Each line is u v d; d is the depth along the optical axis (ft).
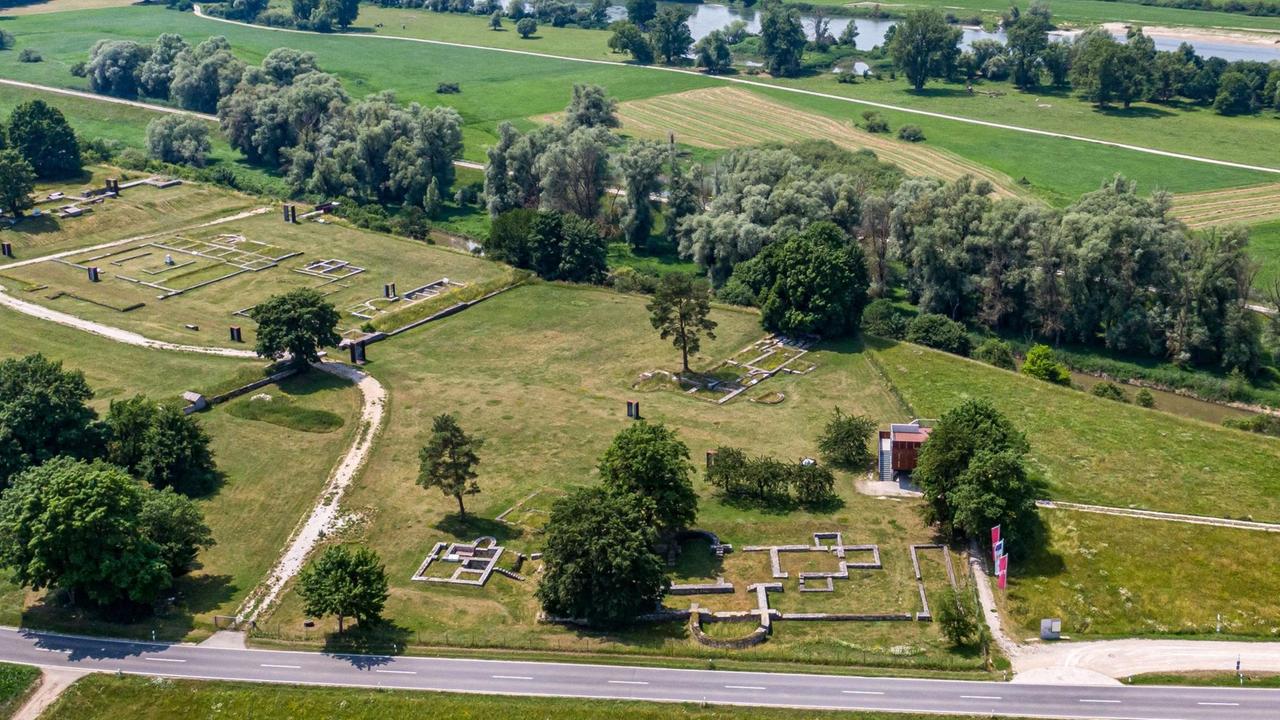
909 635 381.81
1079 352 655.35
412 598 402.31
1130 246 640.58
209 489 473.67
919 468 443.32
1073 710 339.16
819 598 401.90
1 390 471.62
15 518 384.27
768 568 419.95
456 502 465.88
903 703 343.26
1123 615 389.80
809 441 518.37
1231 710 338.95
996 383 581.12
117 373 582.35
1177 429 522.06
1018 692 348.59
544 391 573.74
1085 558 416.05
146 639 377.30
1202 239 652.07
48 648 372.17
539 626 387.34
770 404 560.61
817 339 642.22
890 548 430.61
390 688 351.05
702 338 644.27
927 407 550.36
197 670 361.30
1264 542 419.33
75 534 374.02
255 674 359.25
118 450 472.03
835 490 475.31
